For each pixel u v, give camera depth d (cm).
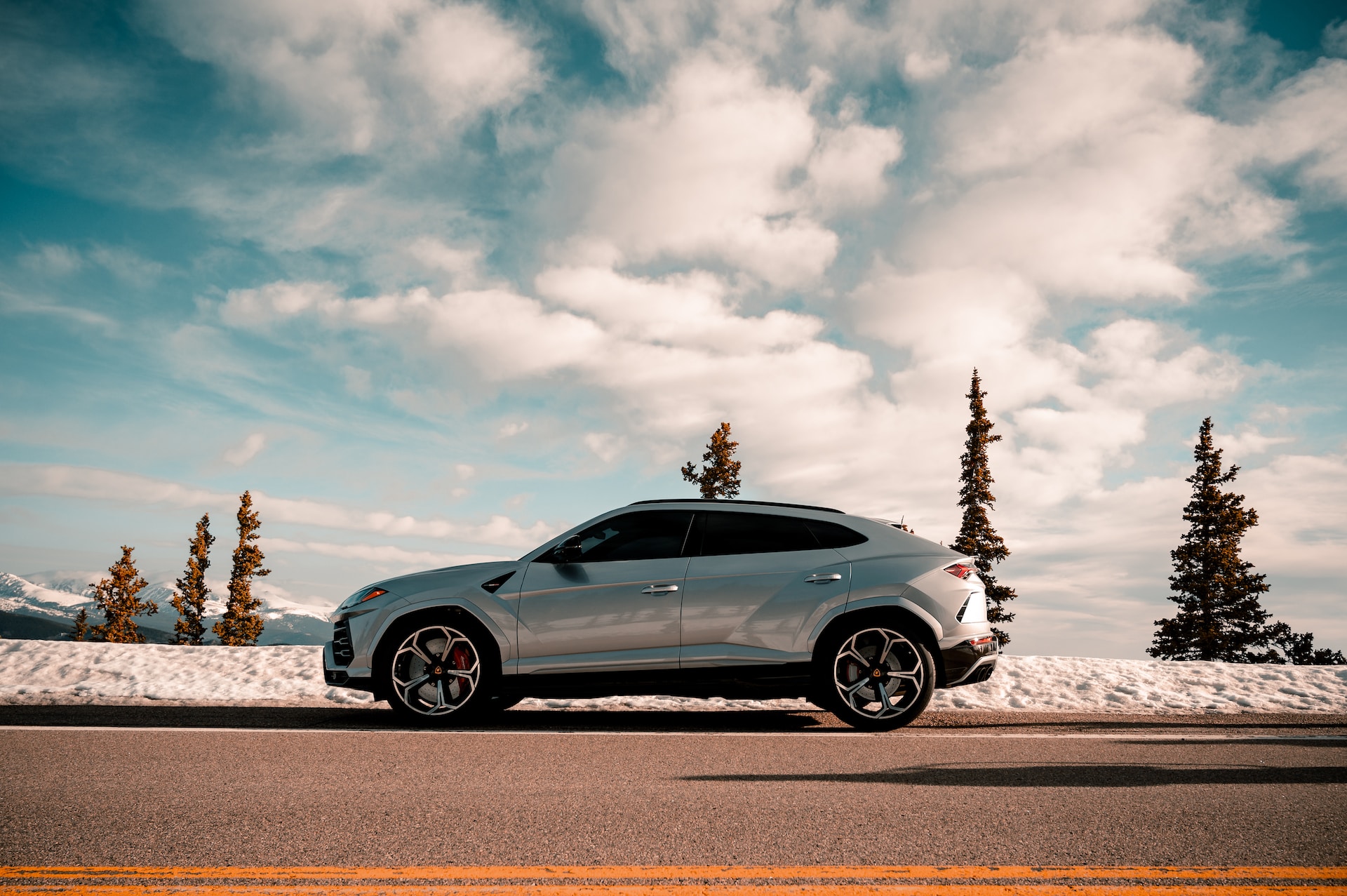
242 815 335
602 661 632
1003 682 834
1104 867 274
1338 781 408
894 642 621
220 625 4212
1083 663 908
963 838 305
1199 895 251
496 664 640
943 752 490
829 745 514
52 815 335
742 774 421
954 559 645
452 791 379
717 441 3550
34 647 1097
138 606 4544
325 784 393
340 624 661
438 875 265
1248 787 392
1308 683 837
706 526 664
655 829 316
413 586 657
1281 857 285
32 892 250
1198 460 3253
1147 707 746
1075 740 542
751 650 625
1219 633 3073
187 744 510
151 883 258
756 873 268
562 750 493
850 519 665
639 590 639
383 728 595
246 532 4281
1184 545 3225
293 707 762
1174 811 345
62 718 657
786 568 638
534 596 646
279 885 257
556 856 284
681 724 638
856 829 317
